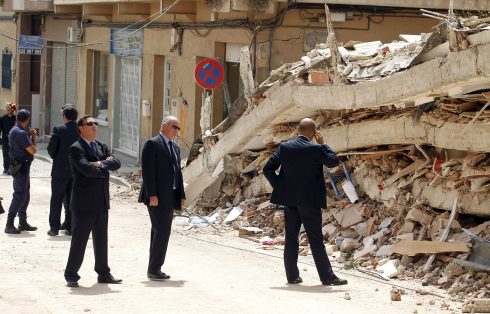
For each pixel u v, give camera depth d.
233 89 31.22
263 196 23.50
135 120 40.25
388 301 14.05
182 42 34.03
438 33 16.20
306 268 16.86
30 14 53.62
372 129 19.34
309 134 15.44
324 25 27.55
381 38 27.36
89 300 13.84
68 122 20.70
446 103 17.16
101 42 43.09
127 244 19.73
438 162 17.73
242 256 18.34
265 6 27.28
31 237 20.53
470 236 15.73
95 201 15.07
